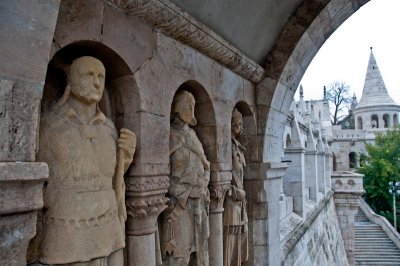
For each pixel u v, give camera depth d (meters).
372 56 34.50
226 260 2.98
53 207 1.40
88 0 1.57
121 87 1.87
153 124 1.95
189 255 2.26
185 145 2.27
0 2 1.09
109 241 1.57
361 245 17.03
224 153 2.75
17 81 1.14
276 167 3.70
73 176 1.46
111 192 1.62
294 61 3.59
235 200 3.04
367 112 33.19
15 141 1.13
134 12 1.80
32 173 1.15
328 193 13.72
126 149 1.74
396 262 15.42
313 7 3.36
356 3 3.38
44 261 1.39
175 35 2.13
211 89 2.60
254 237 3.52
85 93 1.53
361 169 22.28
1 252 1.10
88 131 1.54
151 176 1.91
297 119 8.22
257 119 3.53
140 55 1.87
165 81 2.07
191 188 2.26
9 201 1.10
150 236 1.92
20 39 1.14
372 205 22.41
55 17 1.24
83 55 1.73
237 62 2.89
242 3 2.65
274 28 3.34
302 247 6.41
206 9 2.37
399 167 21.44
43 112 1.54
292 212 7.57
